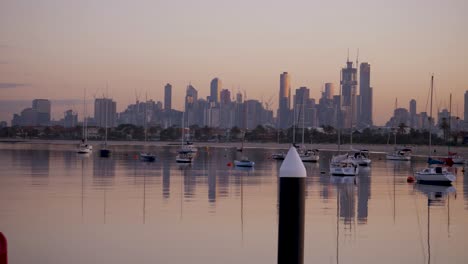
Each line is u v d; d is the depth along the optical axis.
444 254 28.25
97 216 37.22
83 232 32.06
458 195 52.59
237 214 38.62
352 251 28.61
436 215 39.78
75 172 74.44
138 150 164.50
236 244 29.47
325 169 89.62
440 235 32.66
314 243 30.27
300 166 11.94
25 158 109.88
